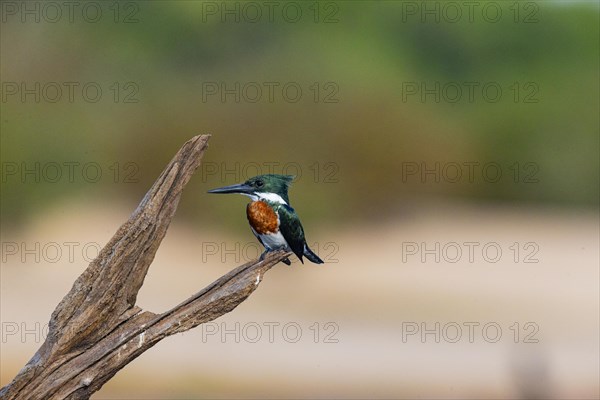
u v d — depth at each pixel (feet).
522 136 84.28
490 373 37.93
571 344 42.29
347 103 71.67
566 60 97.76
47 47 78.07
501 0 98.43
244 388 35.19
